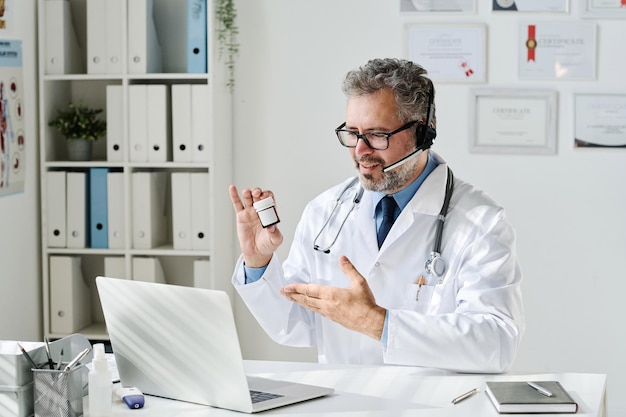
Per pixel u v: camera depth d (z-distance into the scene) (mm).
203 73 3738
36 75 3852
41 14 3797
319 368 2148
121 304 1912
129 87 3781
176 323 1833
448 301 2270
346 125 2242
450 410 1811
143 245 3836
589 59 3857
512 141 3904
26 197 3770
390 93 2172
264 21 3973
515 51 3879
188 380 1873
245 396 1796
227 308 1736
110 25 3775
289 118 4000
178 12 3977
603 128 3875
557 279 3936
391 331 1983
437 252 2271
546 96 3873
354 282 1962
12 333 3646
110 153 3826
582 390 1932
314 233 2500
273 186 4031
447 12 3883
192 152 3760
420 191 2316
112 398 1914
